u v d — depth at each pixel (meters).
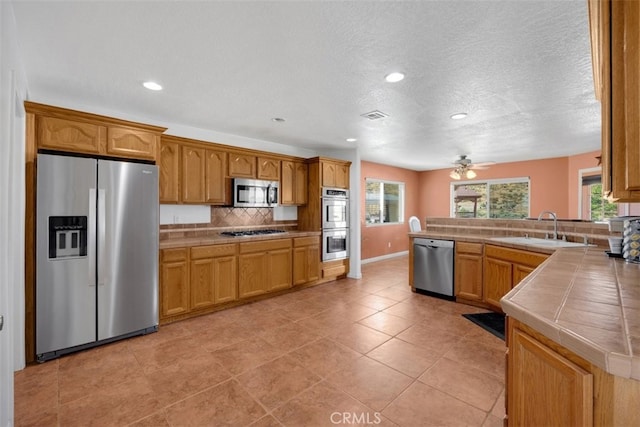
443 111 3.14
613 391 0.76
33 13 1.59
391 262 6.65
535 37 1.80
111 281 2.62
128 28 1.73
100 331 2.57
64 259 2.40
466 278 3.70
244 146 4.32
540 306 1.08
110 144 2.68
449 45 1.90
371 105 2.98
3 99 1.50
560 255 2.30
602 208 5.18
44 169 2.32
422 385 2.00
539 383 1.00
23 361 2.22
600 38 1.07
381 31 1.76
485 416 1.70
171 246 3.08
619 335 0.83
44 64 2.16
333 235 4.85
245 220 4.39
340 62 2.13
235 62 2.13
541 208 6.02
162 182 3.27
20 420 1.67
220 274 3.48
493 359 2.35
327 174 4.78
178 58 2.08
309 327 3.00
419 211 8.05
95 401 1.84
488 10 1.56
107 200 2.59
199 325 3.07
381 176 6.87
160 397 1.88
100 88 2.58
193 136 3.80
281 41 1.87
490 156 5.81
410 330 2.92
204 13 1.60
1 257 1.46
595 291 1.28
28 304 2.30
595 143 4.63
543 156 5.77
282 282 4.12
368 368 2.22
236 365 2.27
